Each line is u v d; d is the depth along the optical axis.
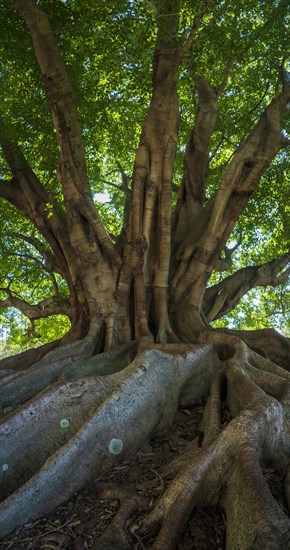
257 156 9.16
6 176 14.06
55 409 5.59
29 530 4.36
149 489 4.67
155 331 8.53
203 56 10.53
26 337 19.70
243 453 4.29
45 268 14.94
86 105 11.59
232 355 7.22
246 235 16.50
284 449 4.83
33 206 10.12
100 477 5.09
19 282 17.98
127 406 5.65
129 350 7.86
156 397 6.09
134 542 3.93
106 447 5.29
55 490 4.71
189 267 9.19
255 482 3.91
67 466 4.87
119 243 9.13
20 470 5.19
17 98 12.09
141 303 8.39
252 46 9.96
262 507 3.64
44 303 14.16
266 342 8.16
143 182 8.75
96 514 4.43
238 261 17.58
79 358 7.68
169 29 9.30
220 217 9.20
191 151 10.77
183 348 7.30
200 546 3.87
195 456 4.49
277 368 6.74
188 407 6.57
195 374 6.87
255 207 14.45
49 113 11.23
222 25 9.40
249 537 3.51
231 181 9.14
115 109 12.96
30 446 5.32
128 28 8.46
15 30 10.48
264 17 10.34
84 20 8.91
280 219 14.40
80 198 8.59
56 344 9.52
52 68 8.75
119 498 4.55
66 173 8.63
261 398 5.10
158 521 4.04
